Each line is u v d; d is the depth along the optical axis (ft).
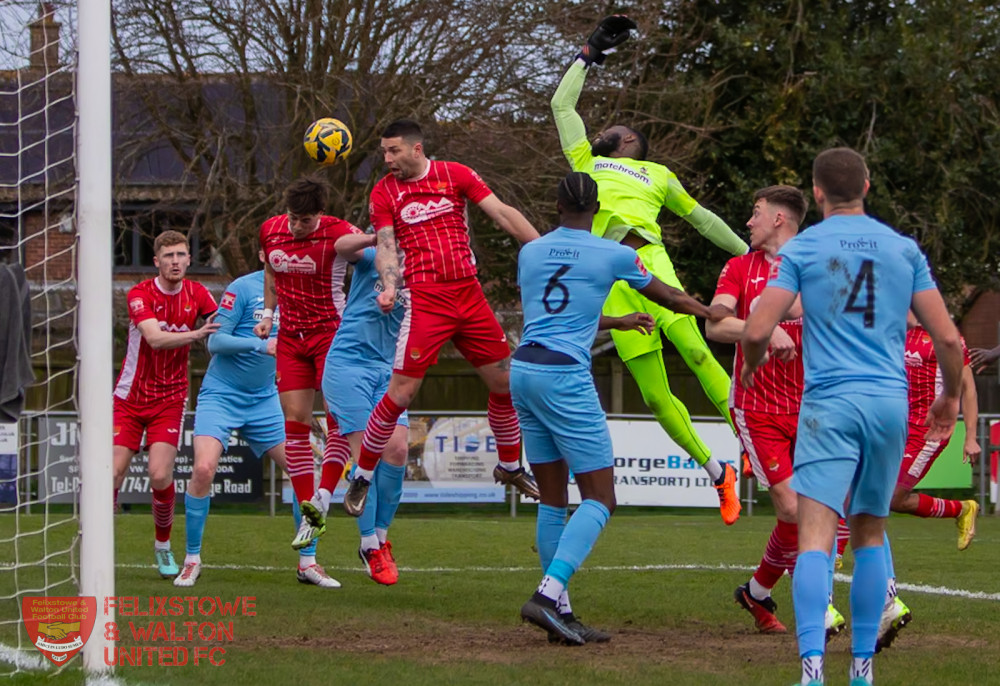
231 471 112.27
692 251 157.89
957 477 120.16
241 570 67.56
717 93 156.76
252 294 63.36
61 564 62.80
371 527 57.67
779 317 33.06
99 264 37.11
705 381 56.59
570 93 56.34
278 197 133.59
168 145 142.20
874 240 33.06
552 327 42.29
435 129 135.44
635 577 64.80
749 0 157.17
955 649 42.98
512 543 84.12
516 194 137.28
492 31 134.82
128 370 62.28
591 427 42.39
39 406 132.77
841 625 43.29
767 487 46.32
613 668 38.34
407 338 49.37
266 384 64.64
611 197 54.95
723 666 39.06
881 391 32.24
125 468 62.75
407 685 34.78
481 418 115.03
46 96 41.19
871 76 152.05
